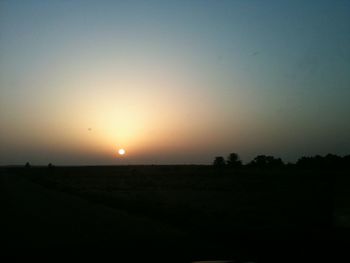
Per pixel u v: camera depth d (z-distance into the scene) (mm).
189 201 44594
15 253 15156
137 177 117875
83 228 22062
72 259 14086
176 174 127875
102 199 41844
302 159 139625
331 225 23750
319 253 15086
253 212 32500
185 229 22078
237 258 14219
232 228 21266
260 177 99438
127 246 16625
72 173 150125
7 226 22688
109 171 165125
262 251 15648
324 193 54094
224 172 128125
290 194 54188
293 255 14812
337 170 118312
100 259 14078
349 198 37469
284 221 25859
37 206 35156
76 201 41281
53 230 21203
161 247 16438
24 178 113875
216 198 49094
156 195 53500
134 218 26984
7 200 41406
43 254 14914
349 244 16359
